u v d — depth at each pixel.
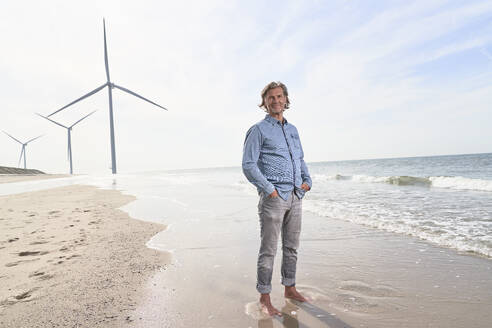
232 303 2.01
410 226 4.04
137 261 2.91
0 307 1.94
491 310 1.79
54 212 6.19
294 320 1.77
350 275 2.47
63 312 1.86
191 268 2.72
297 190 2.05
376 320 1.74
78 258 3.02
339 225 4.38
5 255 3.11
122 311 1.89
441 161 35.78
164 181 19.98
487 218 4.28
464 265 2.57
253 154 1.95
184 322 1.74
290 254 2.10
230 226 4.53
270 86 2.06
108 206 7.12
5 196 10.50
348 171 27.30
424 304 1.91
